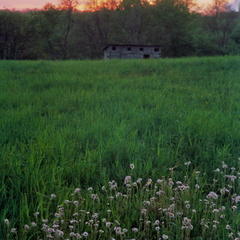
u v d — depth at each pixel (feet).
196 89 41.88
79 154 17.39
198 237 10.09
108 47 172.04
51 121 24.72
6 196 12.88
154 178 14.64
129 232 10.50
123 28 286.87
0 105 31.12
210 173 15.75
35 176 13.57
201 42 240.12
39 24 236.02
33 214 10.89
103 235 10.19
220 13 274.36
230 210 11.51
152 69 68.44
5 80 49.67
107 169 15.60
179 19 230.89
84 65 79.61
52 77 53.36
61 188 13.00
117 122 24.45
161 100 33.04
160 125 23.61
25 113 26.35
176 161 16.90
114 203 12.10
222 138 20.35
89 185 14.08
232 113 26.89
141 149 17.80
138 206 11.82
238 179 13.94
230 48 240.32
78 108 30.63
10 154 15.48
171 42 240.94
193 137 19.97
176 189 12.26
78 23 280.72
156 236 10.57
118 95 36.11
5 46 243.40
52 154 16.60
